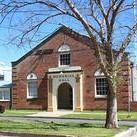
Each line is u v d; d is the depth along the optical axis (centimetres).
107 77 2167
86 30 2092
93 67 4388
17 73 4922
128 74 4128
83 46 4466
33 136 1856
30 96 4803
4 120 2830
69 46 4566
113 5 2062
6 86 5053
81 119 3300
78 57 4491
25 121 2714
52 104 4572
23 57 4891
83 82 4434
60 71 4547
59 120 3162
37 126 2270
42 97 4700
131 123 2806
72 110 4475
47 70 4684
